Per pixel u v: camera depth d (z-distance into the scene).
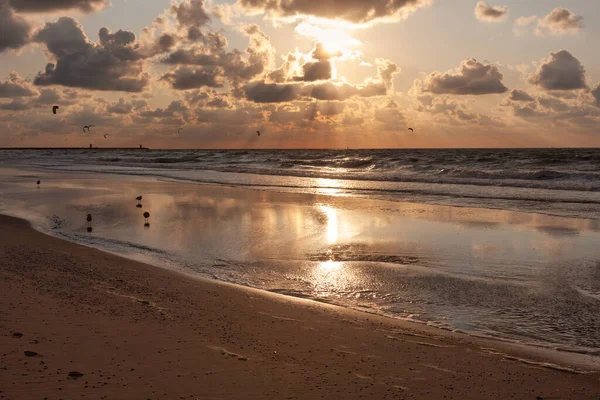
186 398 5.11
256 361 6.28
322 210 22.19
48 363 5.68
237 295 9.59
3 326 6.78
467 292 10.23
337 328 7.89
